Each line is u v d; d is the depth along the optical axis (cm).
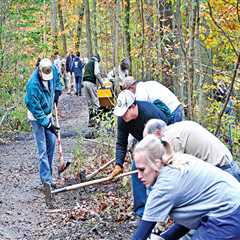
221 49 907
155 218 407
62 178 907
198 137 516
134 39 1220
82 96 2473
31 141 1346
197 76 880
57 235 650
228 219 403
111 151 913
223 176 414
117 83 972
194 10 825
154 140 407
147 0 1058
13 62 1612
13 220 705
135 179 636
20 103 1586
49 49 1847
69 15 3081
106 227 667
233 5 795
